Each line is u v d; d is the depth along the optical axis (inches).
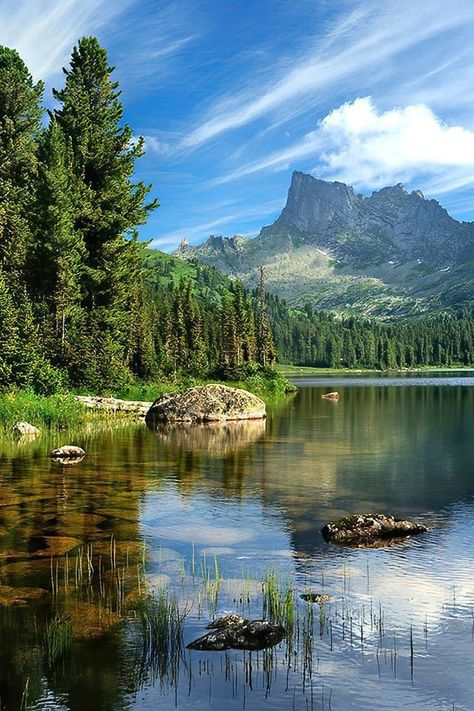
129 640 283.1
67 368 1894.7
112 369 2052.2
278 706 231.5
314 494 610.9
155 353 3491.6
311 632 293.1
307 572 378.9
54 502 565.3
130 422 1487.5
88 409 1692.9
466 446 1004.6
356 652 274.2
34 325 1734.7
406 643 283.0
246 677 252.4
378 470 756.6
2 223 1838.1
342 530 456.8
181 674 254.2
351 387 3959.2
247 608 321.4
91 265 2126.0
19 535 455.2
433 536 460.1
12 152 2065.7
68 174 1979.6
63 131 2108.8
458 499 588.7
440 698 237.8
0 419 1257.4
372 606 324.8
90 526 483.2
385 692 241.9
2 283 1625.2
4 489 624.4
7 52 2133.4
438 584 357.7
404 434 1195.9
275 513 530.9
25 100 2117.4
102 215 2055.9
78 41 2146.9
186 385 3117.6
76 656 267.3
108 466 779.4
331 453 916.6
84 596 335.6
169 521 501.4
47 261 1886.1
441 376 6747.1
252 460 841.5
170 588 349.4
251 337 4069.9
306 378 6412.4
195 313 4461.1
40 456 860.0
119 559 401.4
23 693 238.5
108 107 2193.7
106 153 2086.6
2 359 1520.7
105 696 237.1
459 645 281.1
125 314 2196.1
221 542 442.0
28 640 281.7
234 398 1539.1
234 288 4303.6
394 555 413.1
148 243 2201.0
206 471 746.2
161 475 716.7
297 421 1515.7
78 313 1953.7
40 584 354.0
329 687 245.4
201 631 293.9
